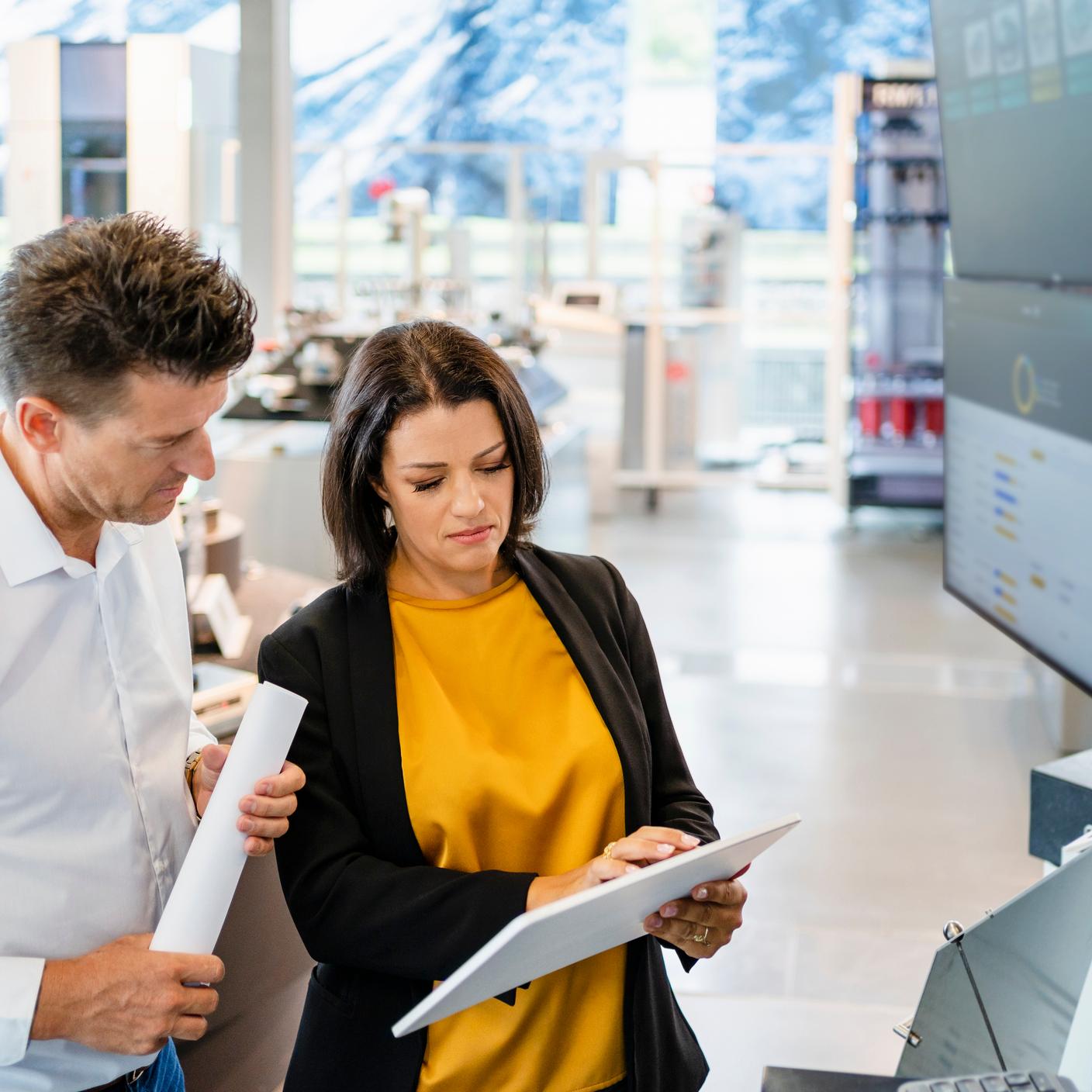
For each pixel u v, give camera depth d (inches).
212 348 48.0
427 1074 57.8
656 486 371.6
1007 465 108.3
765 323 378.3
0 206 264.4
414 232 277.1
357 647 59.1
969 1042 51.6
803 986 122.8
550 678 60.8
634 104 493.4
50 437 49.5
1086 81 84.7
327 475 59.5
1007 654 232.5
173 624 59.9
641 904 49.7
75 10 407.5
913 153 339.0
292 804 53.2
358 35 489.4
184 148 186.9
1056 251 94.0
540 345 278.2
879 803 167.9
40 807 52.8
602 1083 59.6
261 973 88.8
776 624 251.3
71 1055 54.1
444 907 53.9
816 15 483.8
